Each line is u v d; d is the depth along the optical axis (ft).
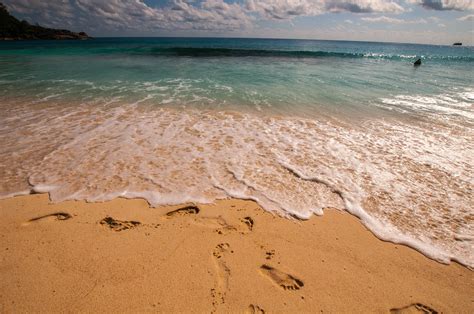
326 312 8.80
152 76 46.37
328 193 14.48
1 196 13.48
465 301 9.32
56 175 15.21
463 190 15.01
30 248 10.76
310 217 12.85
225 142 19.80
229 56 88.28
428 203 13.89
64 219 12.27
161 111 26.40
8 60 69.36
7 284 9.32
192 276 9.77
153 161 16.88
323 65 70.18
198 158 17.39
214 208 13.17
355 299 9.25
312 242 11.49
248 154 18.11
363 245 11.41
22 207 12.86
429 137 22.04
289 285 9.62
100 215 12.55
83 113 25.26
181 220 12.43
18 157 16.87
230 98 32.01
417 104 32.32
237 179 15.37
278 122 24.29
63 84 38.22
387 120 25.96
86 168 15.92
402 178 15.97
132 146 18.71
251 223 12.39
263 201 13.74
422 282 9.95
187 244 11.16
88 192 13.97
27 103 28.14
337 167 16.89
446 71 68.74
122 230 11.78
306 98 33.01
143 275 9.75
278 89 37.55
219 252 10.84
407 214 13.14
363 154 18.70
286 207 13.41
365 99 33.78
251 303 8.95
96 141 19.31
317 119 25.50
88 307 8.65
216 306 8.80
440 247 11.38
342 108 29.35
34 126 21.79
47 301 8.81
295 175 15.90
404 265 10.57
